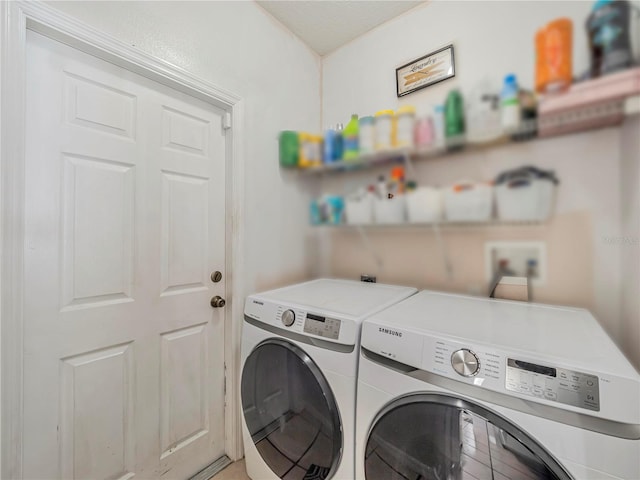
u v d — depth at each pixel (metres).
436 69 1.36
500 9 1.07
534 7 0.92
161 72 1.15
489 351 0.68
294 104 1.75
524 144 0.96
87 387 1.01
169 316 1.24
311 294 1.29
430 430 0.73
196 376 1.34
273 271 1.61
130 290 1.12
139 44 1.09
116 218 1.08
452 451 0.70
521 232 1.07
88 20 0.96
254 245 1.51
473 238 1.22
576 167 0.91
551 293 1.03
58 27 0.90
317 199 1.69
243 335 1.25
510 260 1.11
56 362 0.94
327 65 1.90
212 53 1.33
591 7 0.73
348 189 1.50
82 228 0.99
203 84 1.29
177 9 1.21
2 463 0.79
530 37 0.93
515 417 0.62
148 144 1.16
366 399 0.86
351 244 1.70
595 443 0.55
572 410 0.57
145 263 1.16
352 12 1.57
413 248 1.44
